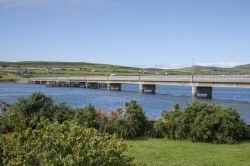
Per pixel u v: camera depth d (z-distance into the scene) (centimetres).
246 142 2122
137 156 1691
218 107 2244
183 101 7756
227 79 8194
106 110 4922
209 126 2089
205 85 9000
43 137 916
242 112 5294
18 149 933
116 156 930
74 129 953
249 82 7631
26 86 16300
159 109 5559
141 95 10231
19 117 2033
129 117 2202
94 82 14988
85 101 7344
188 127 2150
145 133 2230
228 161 1642
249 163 1612
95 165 888
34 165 880
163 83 10675
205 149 1895
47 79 18000
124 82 12750
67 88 14862
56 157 870
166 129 2205
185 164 1575
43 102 2181
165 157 1689
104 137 1003
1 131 1948
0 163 990
